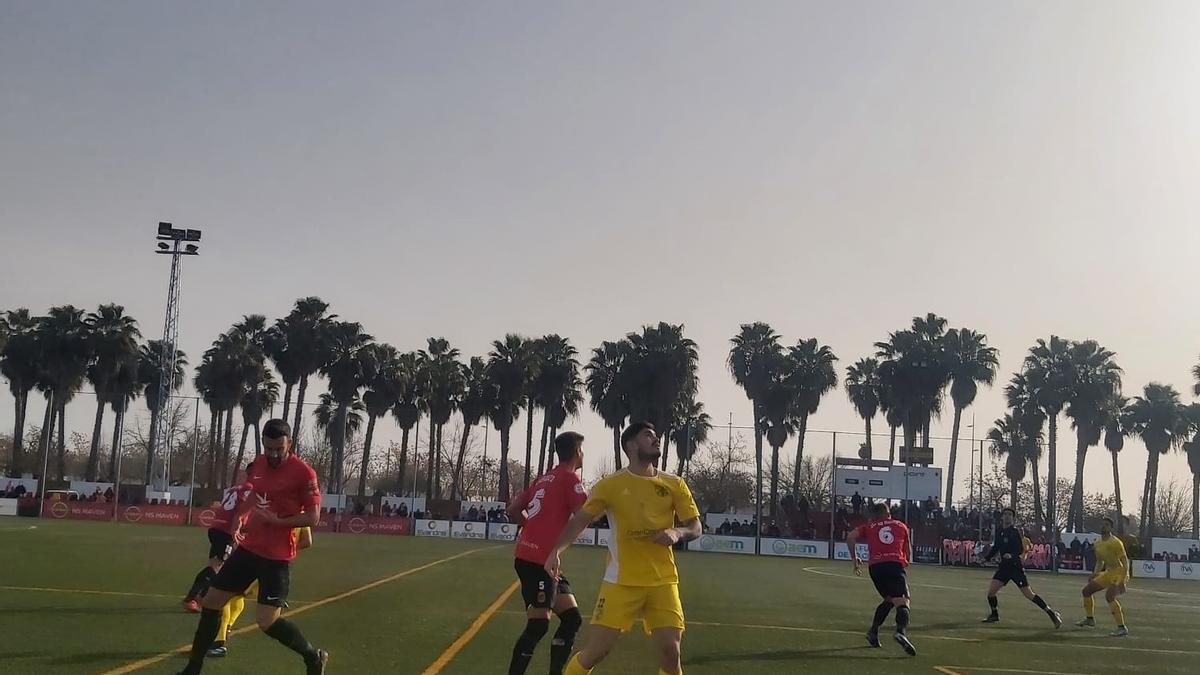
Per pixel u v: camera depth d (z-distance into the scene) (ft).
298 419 235.20
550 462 249.96
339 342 237.04
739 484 283.79
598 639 25.71
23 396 254.47
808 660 42.93
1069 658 47.57
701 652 43.91
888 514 48.80
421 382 257.96
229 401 245.45
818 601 73.41
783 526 194.29
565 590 33.35
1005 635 56.39
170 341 192.54
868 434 187.21
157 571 68.80
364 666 35.63
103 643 37.60
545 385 247.91
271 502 29.68
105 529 133.18
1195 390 255.50
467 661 37.76
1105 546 60.90
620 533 25.93
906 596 47.62
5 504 174.50
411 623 48.06
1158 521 319.27
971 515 197.98
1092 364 231.91
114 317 241.96
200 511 174.29
